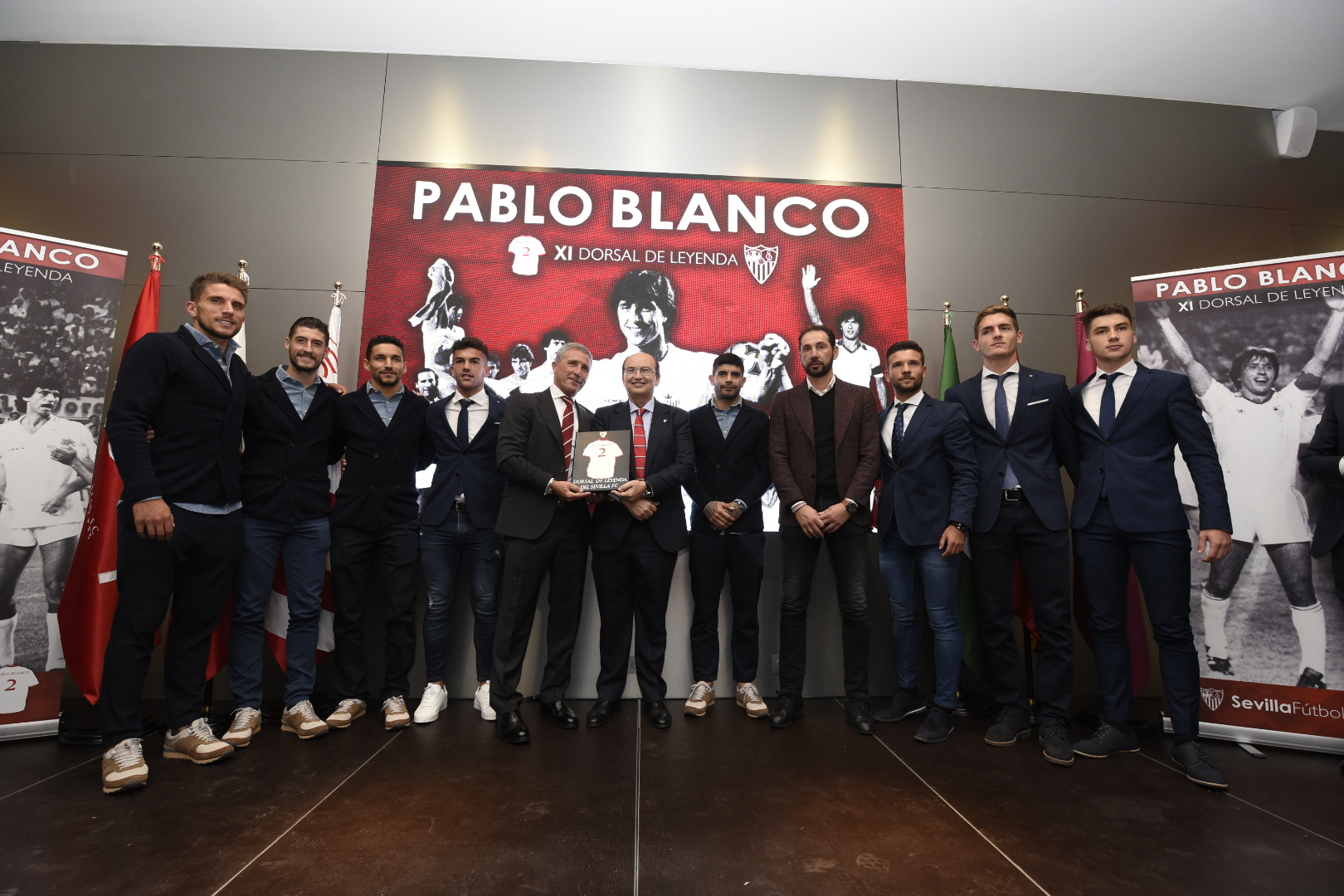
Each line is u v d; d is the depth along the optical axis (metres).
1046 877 1.41
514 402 2.55
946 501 2.53
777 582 3.15
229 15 3.24
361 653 2.62
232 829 1.60
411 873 1.40
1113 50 3.42
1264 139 3.77
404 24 3.30
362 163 3.39
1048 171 3.63
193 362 2.09
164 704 2.81
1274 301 2.55
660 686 2.62
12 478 2.41
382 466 2.63
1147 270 3.58
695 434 2.82
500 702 2.34
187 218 3.28
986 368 2.62
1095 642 2.33
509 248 3.37
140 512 1.89
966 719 2.70
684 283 3.40
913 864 1.46
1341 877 1.42
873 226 3.52
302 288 3.27
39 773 2.01
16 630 2.38
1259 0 3.09
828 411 2.71
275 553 2.44
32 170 3.28
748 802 1.80
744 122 3.56
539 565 2.41
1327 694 2.33
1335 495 2.33
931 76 3.63
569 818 1.68
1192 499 2.57
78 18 3.25
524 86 3.51
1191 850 1.55
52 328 2.52
